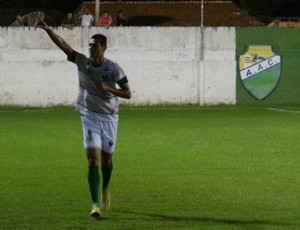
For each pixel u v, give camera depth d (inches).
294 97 2554.1
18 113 2274.9
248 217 888.3
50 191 1051.3
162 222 861.2
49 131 1806.1
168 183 1117.1
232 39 2500.0
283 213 910.4
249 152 1445.6
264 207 944.9
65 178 1160.8
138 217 887.7
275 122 2018.9
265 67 2534.5
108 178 913.5
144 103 2471.7
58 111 2335.1
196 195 1024.2
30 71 2426.2
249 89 2524.6
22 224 848.3
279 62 2541.8
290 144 1562.5
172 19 3115.2
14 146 1536.7
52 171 1227.2
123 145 1544.0
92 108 890.7
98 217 871.7
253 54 2517.2
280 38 2536.9
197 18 3147.1
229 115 2209.6
